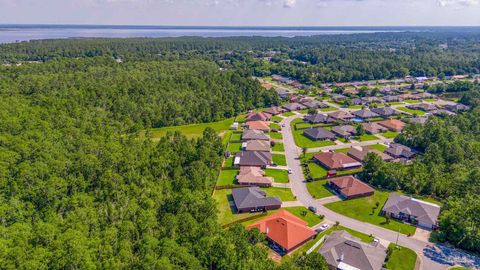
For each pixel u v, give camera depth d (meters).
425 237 88.25
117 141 125.94
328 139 160.00
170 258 63.44
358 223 94.19
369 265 74.25
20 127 117.38
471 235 82.06
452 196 101.25
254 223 91.50
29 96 155.75
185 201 86.62
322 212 99.62
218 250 67.81
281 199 106.56
